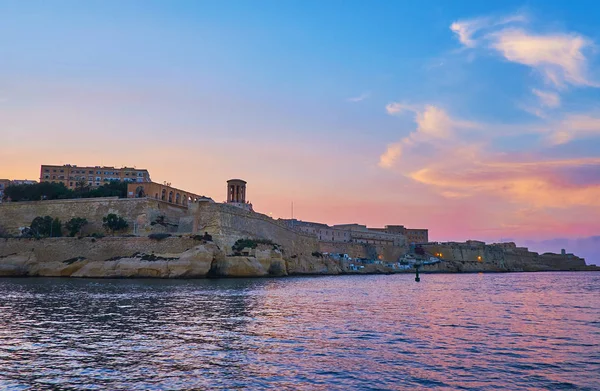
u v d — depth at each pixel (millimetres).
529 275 168625
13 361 17938
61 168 166625
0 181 171750
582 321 31203
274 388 14773
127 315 31203
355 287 70062
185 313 32469
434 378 16156
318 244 146125
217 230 93375
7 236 100688
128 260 83750
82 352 19531
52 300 40844
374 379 15914
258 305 38469
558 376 16625
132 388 14609
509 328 27656
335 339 22984
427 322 29750
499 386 15367
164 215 107875
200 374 16234
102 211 105875
